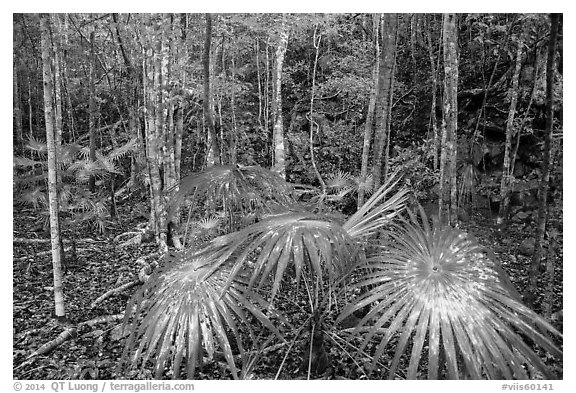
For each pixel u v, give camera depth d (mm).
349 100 9086
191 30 7961
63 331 4059
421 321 2049
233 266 2525
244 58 10773
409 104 9312
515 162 7352
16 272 5613
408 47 9500
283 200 3590
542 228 3459
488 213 7320
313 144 9625
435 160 7645
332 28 8578
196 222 6137
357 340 3596
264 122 10719
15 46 10336
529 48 7234
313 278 3303
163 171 6516
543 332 2682
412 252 2443
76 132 10742
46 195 7426
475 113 8117
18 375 3471
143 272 5359
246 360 3379
